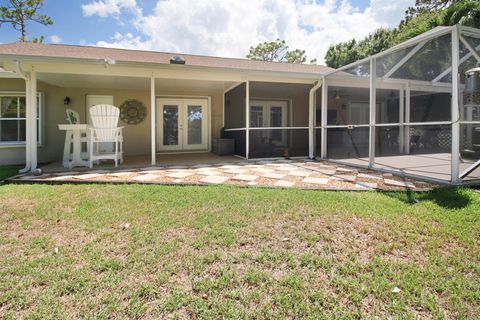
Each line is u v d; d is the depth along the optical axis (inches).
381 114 406.9
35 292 64.3
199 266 75.3
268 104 404.8
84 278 69.4
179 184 172.7
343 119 400.5
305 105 418.6
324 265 76.0
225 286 66.8
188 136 395.5
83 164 248.5
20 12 593.6
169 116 386.3
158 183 175.3
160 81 308.0
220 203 129.5
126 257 80.2
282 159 307.7
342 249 85.3
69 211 120.2
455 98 160.4
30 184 175.5
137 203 130.6
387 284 67.1
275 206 124.6
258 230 98.5
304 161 293.3
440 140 327.6
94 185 169.0
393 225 102.5
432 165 237.9
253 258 79.7
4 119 296.4
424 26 426.6
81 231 99.0
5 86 294.2
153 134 259.8
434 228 99.0
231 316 56.9
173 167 249.4
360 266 75.3
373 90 234.4
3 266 75.4
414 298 62.3
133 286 66.6
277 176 202.4
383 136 357.7
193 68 246.2
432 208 120.0
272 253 82.4
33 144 227.0
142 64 231.0
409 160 276.1
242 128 315.9
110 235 95.1
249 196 141.3
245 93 312.7
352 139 336.5
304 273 72.5
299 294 63.8
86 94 339.3
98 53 328.2
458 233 94.4
